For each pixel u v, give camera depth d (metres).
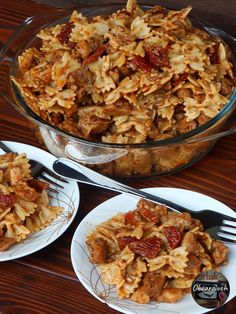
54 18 0.75
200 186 0.66
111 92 0.65
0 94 0.68
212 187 0.66
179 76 0.65
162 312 0.53
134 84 0.64
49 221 0.61
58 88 0.65
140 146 0.60
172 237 0.57
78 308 0.56
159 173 0.66
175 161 0.65
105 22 0.68
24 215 0.60
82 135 0.64
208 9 0.83
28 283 0.58
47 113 0.65
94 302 0.56
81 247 0.58
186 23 0.70
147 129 0.64
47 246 0.60
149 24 0.67
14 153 0.65
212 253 0.57
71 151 0.64
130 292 0.54
